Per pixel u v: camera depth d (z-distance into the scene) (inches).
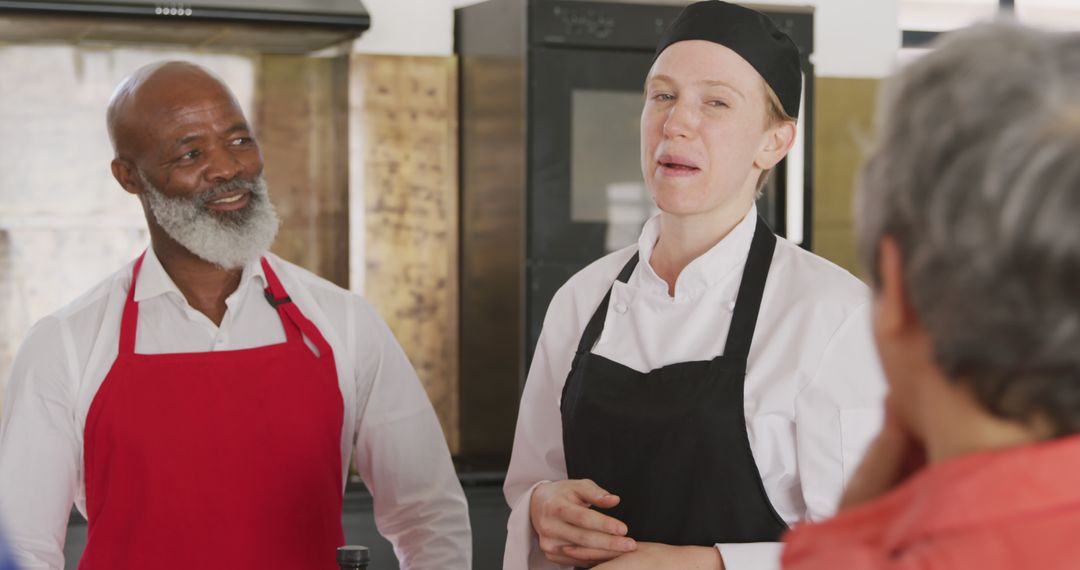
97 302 63.9
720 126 52.2
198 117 62.3
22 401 61.1
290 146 125.6
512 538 55.6
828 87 132.0
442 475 68.5
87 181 118.9
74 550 100.7
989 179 20.0
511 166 115.3
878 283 22.8
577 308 59.4
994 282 20.1
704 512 51.3
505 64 115.7
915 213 21.1
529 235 112.3
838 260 134.5
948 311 20.9
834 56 131.9
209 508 60.7
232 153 63.3
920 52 22.5
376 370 67.2
